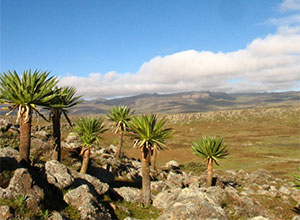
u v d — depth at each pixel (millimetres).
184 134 140750
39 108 13172
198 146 24469
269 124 159625
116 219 12602
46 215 9375
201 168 46469
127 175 26297
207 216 10453
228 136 124000
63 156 22812
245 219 15953
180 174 36469
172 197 16672
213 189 19516
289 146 83188
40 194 10227
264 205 18969
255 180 32062
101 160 26922
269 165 54062
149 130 16594
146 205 16641
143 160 17172
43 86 13367
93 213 11266
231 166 54000
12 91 12445
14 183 9852
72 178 13531
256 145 90125
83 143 18734
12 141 21531
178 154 66438
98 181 15727
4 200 9133
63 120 75188
